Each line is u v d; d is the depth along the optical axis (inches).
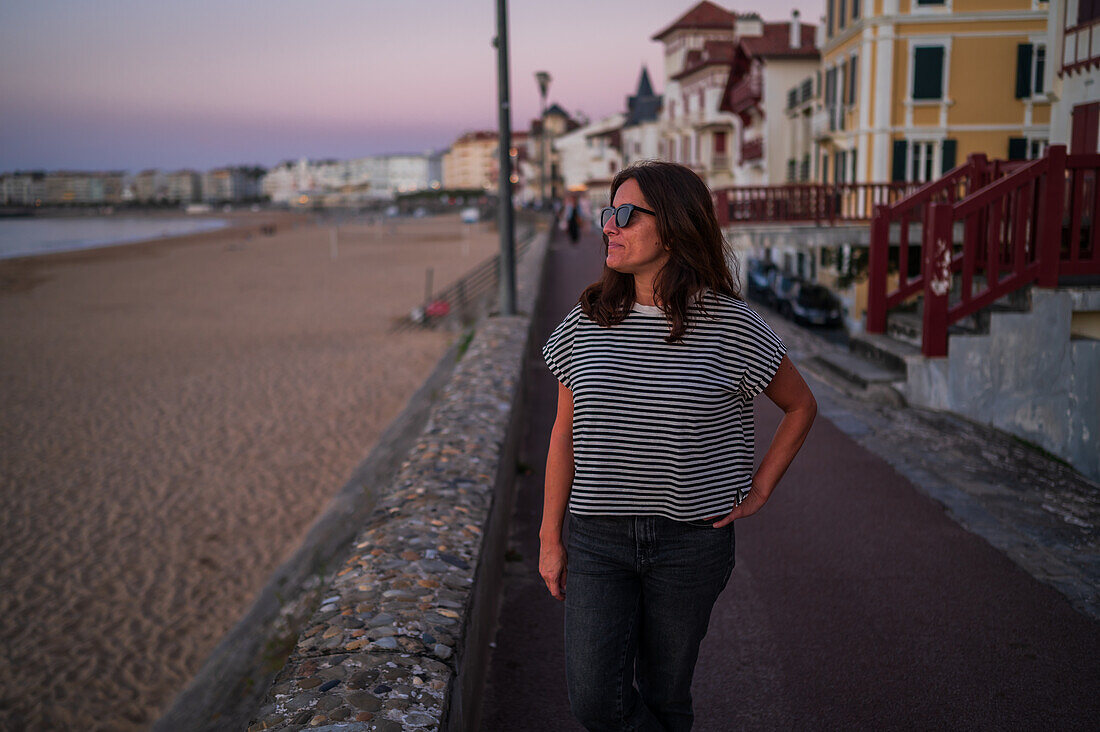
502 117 462.3
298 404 708.7
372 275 1903.3
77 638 333.1
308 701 82.6
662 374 72.9
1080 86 487.8
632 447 73.4
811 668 133.0
